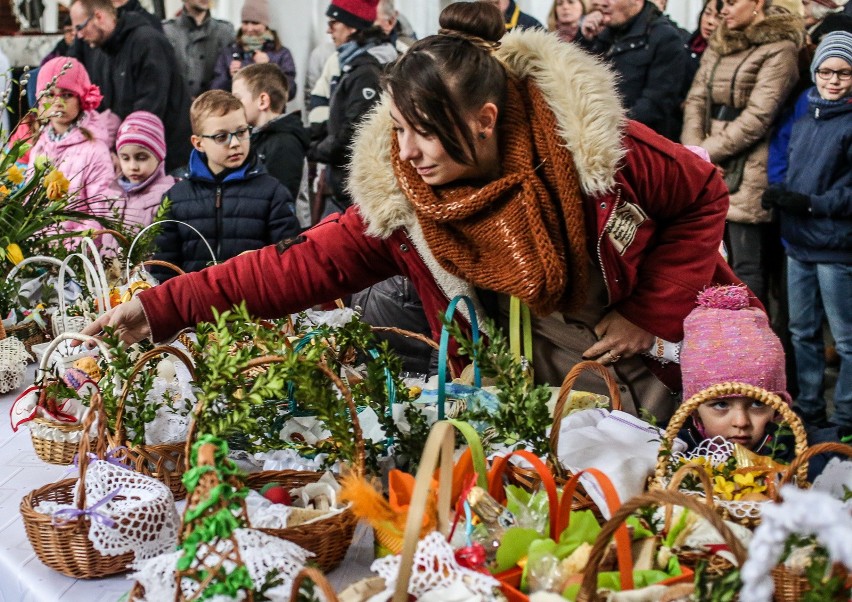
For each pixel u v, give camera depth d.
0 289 2.44
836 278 3.22
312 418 1.69
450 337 1.88
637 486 1.35
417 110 1.52
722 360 1.60
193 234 3.29
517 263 1.61
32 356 2.50
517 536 1.17
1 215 2.48
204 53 4.54
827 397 3.70
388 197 1.73
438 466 1.35
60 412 1.85
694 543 1.21
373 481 1.38
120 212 3.66
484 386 1.84
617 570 1.17
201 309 1.77
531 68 1.65
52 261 2.33
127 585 1.33
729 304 1.67
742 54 3.39
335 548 1.31
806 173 3.23
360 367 2.15
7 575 1.40
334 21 3.84
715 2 3.54
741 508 1.25
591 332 1.87
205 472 1.04
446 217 1.64
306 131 4.13
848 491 1.23
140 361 1.56
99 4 4.16
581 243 1.64
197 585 1.11
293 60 4.57
